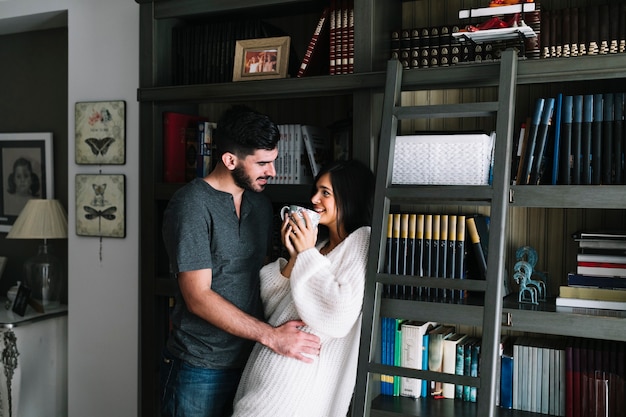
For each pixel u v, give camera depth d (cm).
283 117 299
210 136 284
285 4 265
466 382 199
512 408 234
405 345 242
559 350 227
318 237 246
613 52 210
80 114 329
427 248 229
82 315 335
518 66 213
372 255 213
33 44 400
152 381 292
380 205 215
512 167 227
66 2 334
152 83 284
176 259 213
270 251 246
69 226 337
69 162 336
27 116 407
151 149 286
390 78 221
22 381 349
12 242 416
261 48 264
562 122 218
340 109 286
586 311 214
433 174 220
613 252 217
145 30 284
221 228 221
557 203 209
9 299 372
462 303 218
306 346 208
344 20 246
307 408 210
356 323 219
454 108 209
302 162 268
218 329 225
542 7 230
